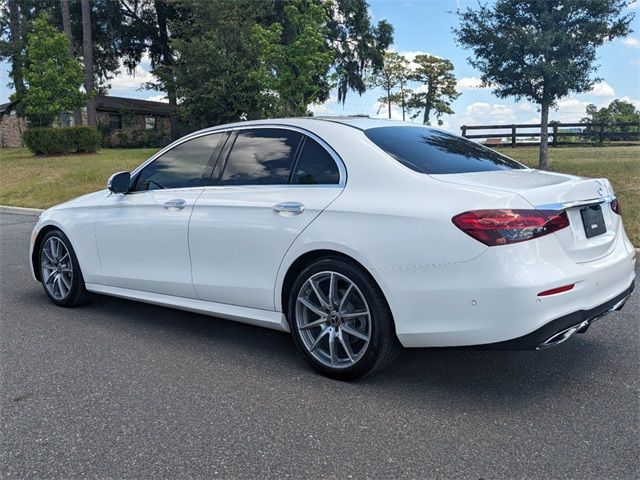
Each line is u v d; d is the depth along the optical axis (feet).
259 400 10.57
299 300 11.74
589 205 10.90
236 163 13.39
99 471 8.30
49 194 45.88
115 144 119.44
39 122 79.25
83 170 53.78
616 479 7.94
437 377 11.56
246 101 75.51
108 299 18.06
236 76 75.20
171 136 118.32
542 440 8.99
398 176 10.92
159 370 12.07
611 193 11.90
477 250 9.54
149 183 15.02
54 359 12.74
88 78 84.79
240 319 12.96
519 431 9.29
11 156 72.02
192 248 13.48
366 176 11.22
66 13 85.51
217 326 15.15
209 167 13.87
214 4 77.46
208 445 8.97
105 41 120.37
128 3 120.37
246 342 13.85
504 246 9.45
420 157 11.65
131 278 15.05
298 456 8.63
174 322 15.53
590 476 8.01
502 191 9.97
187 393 10.89
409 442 8.99
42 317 16.05
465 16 39.88
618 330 14.15
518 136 67.21
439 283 9.91
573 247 10.19
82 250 16.17
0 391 11.05
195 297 13.74
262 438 9.17
